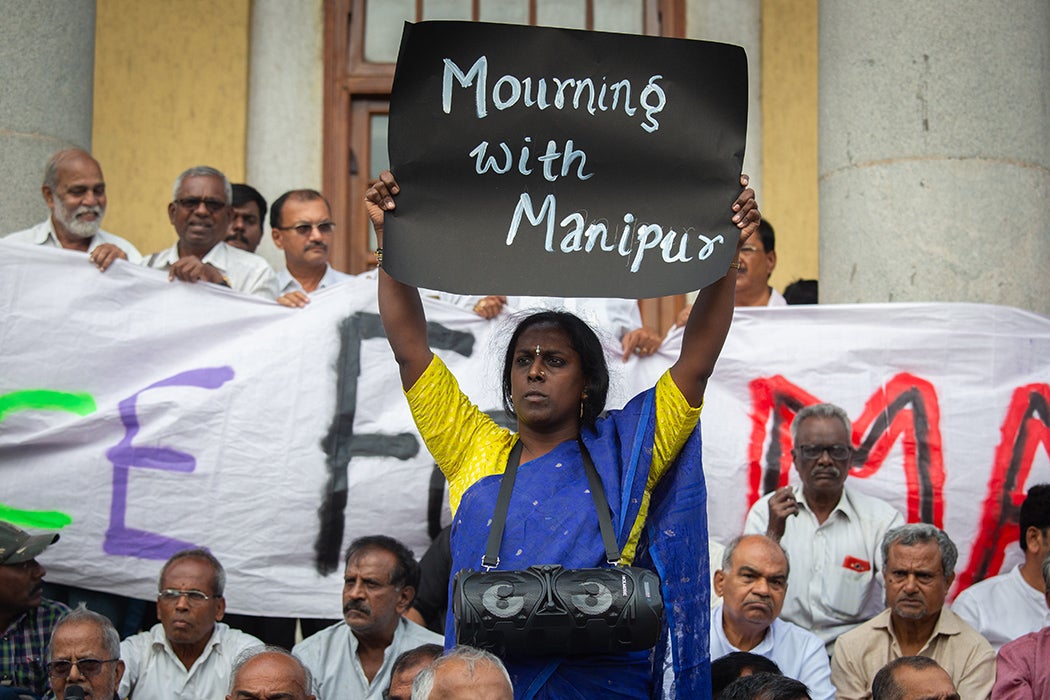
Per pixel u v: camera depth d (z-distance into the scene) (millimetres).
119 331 6285
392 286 3938
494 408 6297
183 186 7047
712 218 3783
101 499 6125
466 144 3812
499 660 3609
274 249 8922
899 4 6688
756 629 5605
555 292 3736
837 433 6000
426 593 6086
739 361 6410
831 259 6793
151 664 5785
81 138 7254
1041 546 5969
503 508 3705
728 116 3824
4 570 5637
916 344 6363
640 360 6387
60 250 6309
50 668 5383
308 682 5102
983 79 6621
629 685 3627
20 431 6160
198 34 9086
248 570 6145
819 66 7023
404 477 6273
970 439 6293
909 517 6258
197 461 6199
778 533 5953
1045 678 5352
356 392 6324
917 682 5117
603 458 3758
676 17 9078
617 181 3811
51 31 7125
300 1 9133
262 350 6320
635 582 3496
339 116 9055
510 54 3832
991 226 6559
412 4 9125
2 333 6211
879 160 6652
